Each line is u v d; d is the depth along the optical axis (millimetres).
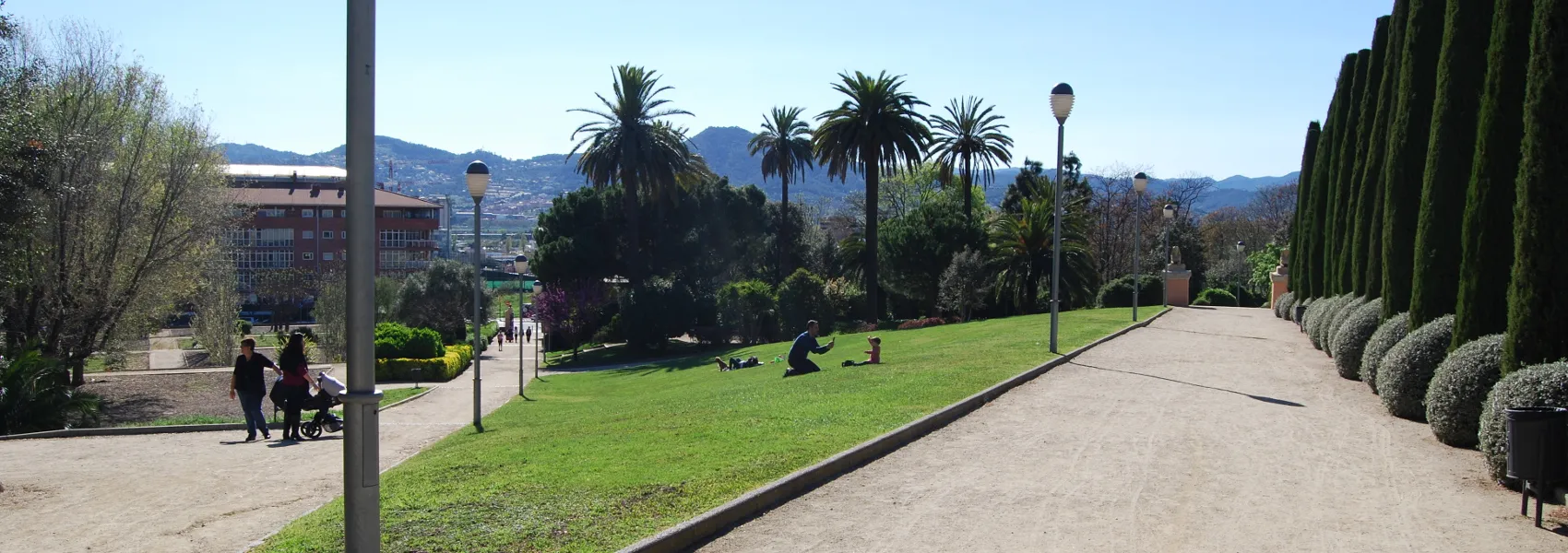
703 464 8844
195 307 44594
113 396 27156
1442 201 11945
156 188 29766
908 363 18172
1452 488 8062
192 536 8836
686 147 52375
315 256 89000
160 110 30219
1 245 21875
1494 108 10086
